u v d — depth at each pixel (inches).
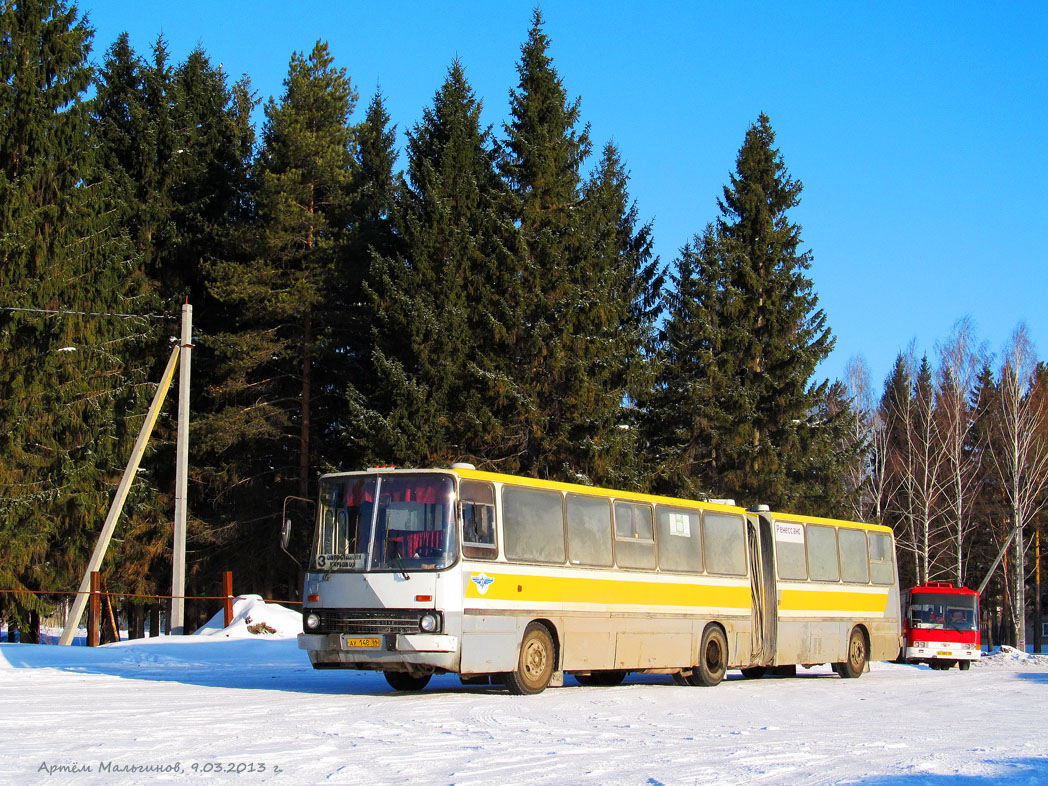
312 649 655.8
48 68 1627.7
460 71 1982.0
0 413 1510.8
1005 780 382.9
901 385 2955.2
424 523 654.5
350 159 2092.8
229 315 1969.7
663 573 815.1
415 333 1648.6
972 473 2716.5
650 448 1926.7
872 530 1103.6
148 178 1982.0
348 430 1688.0
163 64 2095.2
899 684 960.9
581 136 1985.7
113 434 1675.7
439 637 629.6
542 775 373.4
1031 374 2337.6
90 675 784.3
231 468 1855.3
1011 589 2842.0
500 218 1736.0
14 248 1483.8
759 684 894.4
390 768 383.6
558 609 713.0
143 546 1790.1
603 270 1768.0
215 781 353.7
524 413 1596.9
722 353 1904.5
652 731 512.1
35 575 1574.8
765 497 1834.4
